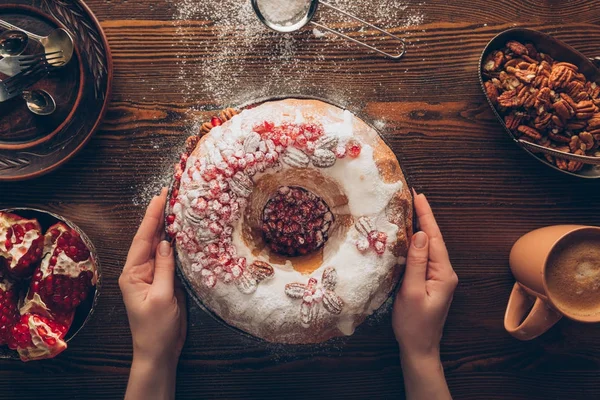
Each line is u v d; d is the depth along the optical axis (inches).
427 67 24.5
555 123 22.9
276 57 24.4
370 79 24.5
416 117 24.6
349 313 21.0
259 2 23.3
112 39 24.3
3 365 24.8
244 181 20.4
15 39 23.6
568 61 23.3
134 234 24.7
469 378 25.0
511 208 24.8
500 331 25.0
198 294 21.7
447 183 24.8
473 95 24.6
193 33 24.3
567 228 21.5
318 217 22.5
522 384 25.0
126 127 24.5
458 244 24.9
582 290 21.2
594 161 21.6
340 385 25.1
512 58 23.4
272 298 20.7
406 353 23.3
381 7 24.4
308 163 20.7
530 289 22.5
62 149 23.9
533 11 24.5
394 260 21.2
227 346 25.0
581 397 25.0
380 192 20.8
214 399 25.0
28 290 23.1
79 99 23.7
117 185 24.6
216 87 24.5
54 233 23.1
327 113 21.5
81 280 23.2
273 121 21.1
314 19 24.4
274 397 25.1
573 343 24.9
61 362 24.8
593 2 24.5
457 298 25.0
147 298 22.1
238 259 20.7
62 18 23.5
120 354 24.9
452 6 24.5
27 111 24.0
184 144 24.5
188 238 20.5
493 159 24.7
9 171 23.8
